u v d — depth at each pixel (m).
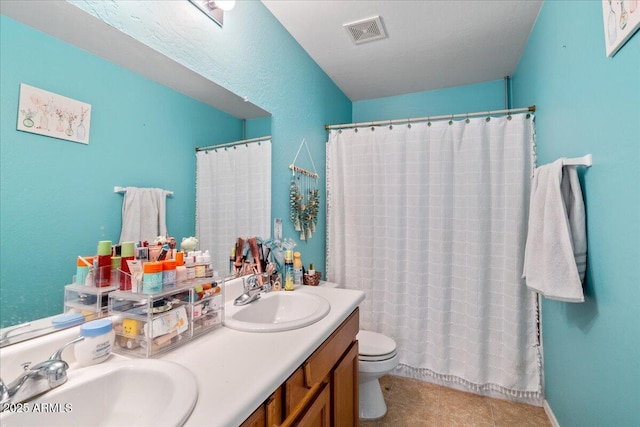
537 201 1.37
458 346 1.97
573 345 1.32
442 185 2.00
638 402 0.84
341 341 1.16
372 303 2.21
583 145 1.17
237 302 1.23
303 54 2.13
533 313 1.80
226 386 0.63
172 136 1.12
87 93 0.84
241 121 1.48
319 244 2.31
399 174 2.13
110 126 0.91
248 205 1.52
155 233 1.05
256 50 1.58
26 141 0.72
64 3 0.77
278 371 0.70
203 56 1.23
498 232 1.88
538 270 1.32
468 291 1.93
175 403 0.55
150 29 1.00
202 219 1.26
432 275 2.03
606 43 0.96
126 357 0.77
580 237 1.17
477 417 1.68
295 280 1.66
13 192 0.69
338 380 1.10
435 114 2.89
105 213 0.89
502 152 1.88
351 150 2.29
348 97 3.07
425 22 1.86
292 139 1.93
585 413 1.20
